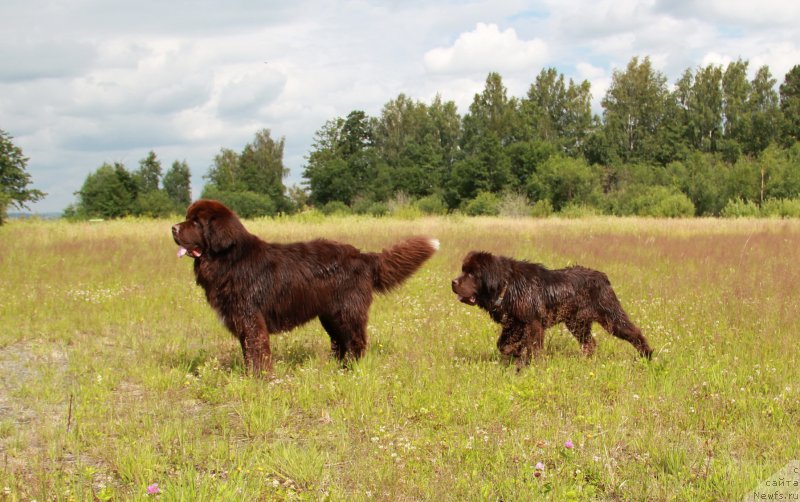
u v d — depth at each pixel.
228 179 89.56
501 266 7.48
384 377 7.01
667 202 46.22
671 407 5.95
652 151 84.75
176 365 7.82
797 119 85.94
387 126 96.00
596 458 4.82
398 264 7.81
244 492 4.24
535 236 22.52
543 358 7.59
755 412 5.74
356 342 7.66
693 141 87.25
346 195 81.25
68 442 5.37
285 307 7.32
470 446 5.11
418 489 4.50
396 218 36.09
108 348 8.77
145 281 13.49
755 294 10.78
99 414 6.07
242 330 7.24
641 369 7.19
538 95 96.56
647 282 12.80
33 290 12.09
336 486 4.56
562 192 62.88
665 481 4.55
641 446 5.14
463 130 91.69
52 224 27.95
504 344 7.68
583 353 7.85
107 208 56.28
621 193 58.59
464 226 27.67
